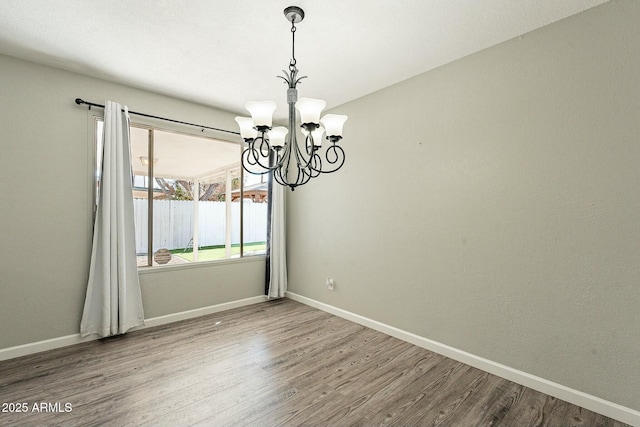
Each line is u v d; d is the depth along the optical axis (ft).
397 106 9.20
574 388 6.06
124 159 9.26
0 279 7.60
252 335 9.33
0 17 6.14
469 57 7.61
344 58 7.80
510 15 6.10
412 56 7.70
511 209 6.89
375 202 9.86
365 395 6.30
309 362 7.66
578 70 6.01
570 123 6.10
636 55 5.40
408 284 8.94
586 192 5.92
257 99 10.53
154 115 10.02
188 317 10.78
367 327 10.05
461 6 5.82
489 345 7.26
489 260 7.25
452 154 7.93
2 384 6.56
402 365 7.55
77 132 8.64
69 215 8.53
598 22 5.78
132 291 9.45
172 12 6.03
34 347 7.97
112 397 6.13
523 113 6.72
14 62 7.75
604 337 5.73
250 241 13.10
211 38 6.94
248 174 13.04
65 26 6.48
